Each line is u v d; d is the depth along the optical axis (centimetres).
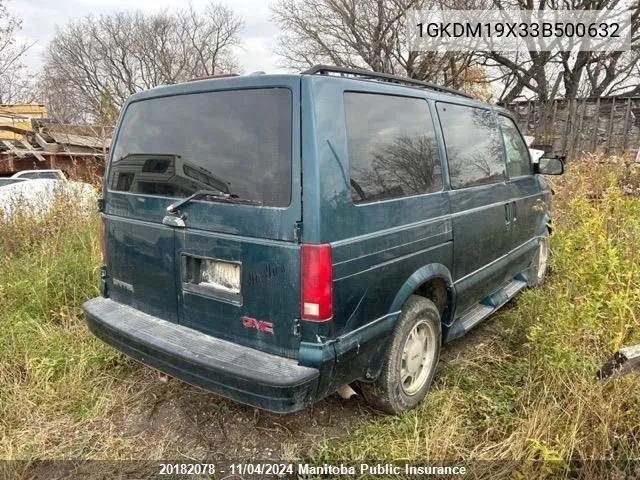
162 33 4125
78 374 326
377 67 1802
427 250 291
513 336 378
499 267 395
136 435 278
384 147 266
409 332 282
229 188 242
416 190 286
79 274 455
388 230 258
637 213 423
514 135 455
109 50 4109
